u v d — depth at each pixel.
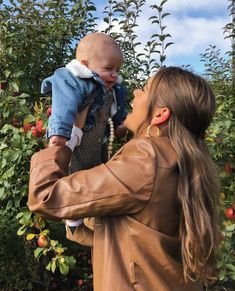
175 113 1.45
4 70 3.49
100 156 1.84
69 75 1.69
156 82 1.50
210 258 1.47
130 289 1.38
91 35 1.79
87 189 1.39
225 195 3.27
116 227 1.43
